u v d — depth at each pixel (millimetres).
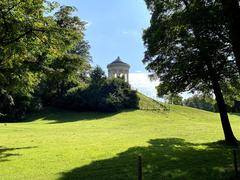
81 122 64812
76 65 32031
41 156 25766
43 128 52344
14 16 23750
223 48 26156
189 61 29406
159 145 32656
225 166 21672
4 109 74875
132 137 40375
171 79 32281
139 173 15328
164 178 18484
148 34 32875
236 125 59906
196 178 18469
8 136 41500
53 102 88812
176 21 27219
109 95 81812
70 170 20547
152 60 33000
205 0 23531
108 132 47031
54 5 25828
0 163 22953
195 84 33344
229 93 35125
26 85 30234
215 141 36500
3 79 27188
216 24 23875
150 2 32938
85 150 28828
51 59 29156
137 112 79188
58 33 26094
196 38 25812
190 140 38281
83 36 28984
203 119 74500
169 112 80875
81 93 84625
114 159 24312
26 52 26516
